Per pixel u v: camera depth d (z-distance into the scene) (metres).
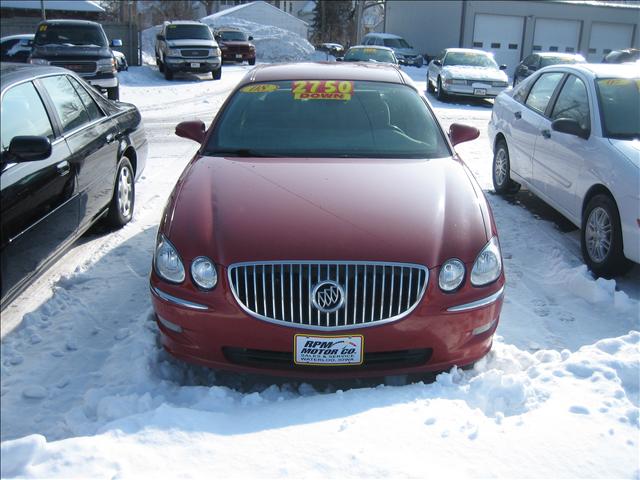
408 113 4.69
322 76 5.04
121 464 2.61
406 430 2.88
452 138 4.95
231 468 2.62
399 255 3.20
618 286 5.01
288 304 3.19
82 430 2.96
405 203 3.58
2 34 28.14
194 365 3.69
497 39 33.34
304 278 3.17
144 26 58.91
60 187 4.40
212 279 3.22
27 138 3.71
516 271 5.31
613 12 34.06
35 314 4.17
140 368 3.47
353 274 3.16
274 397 3.35
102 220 5.89
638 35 34.69
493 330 3.50
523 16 33.25
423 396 3.20
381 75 5.12
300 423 2.96
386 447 2.76
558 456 2.73
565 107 6.04
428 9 35.88
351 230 3.30
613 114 5.38
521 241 6.02
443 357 3.35
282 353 3.25
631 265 4.90
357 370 3.27
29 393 3.31
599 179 5.04
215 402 3.18
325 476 2.58
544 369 3.53
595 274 5.11
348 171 3.97
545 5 33.19
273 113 4.63
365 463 2.65
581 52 34.25
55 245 4.42
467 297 3.30
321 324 3.18
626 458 2.73
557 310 4.57
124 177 6.01
